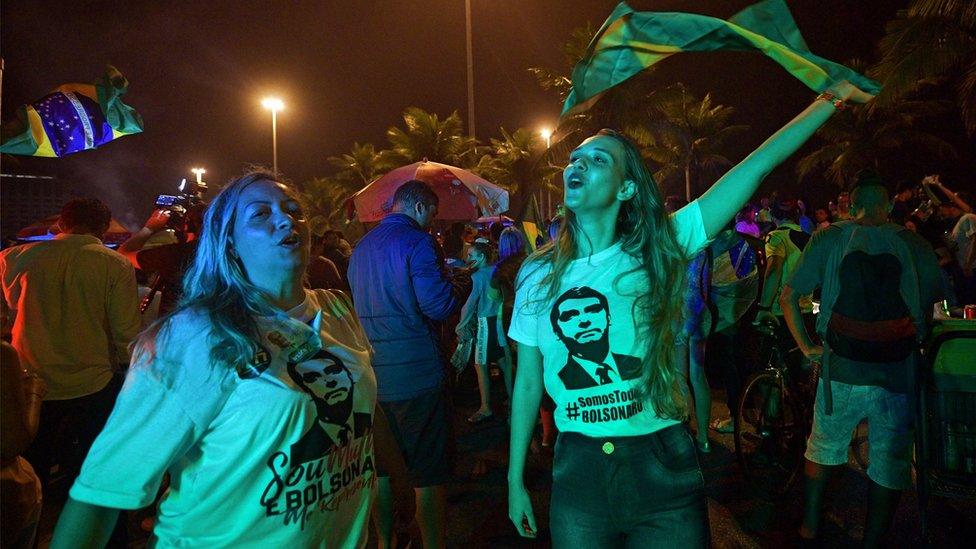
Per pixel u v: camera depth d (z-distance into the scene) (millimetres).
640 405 2025
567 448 2115
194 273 1695
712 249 5121
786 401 4789
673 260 2088
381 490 3570
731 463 5121
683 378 2111
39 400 2471
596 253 2160
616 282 2072
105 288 3863
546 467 5234
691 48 2268
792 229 5270
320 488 1651
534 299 2197
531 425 2301
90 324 3848
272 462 1570
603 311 2062
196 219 4492
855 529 4020
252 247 1683
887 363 3420
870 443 3514
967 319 3869
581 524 2074
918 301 3418
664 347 2027
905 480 3408
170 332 1554
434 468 3514
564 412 2125
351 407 1735
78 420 3855
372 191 7883
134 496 1474
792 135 2135
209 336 1530
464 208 8289
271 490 1574
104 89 2943
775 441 4840
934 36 10805
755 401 4891
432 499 3527
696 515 2031
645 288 2059
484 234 9047
